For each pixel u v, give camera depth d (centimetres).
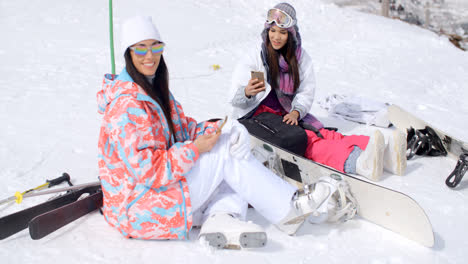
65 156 347
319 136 358
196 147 225
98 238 239
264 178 240
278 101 385
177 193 228
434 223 279
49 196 283
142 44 219
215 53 790
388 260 234
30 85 516
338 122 482
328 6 1256
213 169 234
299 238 251
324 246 243
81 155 352
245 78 370
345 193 261
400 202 252
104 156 228
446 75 789
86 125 416
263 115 360
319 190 244
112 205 232
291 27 354
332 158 341
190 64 702
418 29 1220
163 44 226
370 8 2262
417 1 2300
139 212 226
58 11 858
